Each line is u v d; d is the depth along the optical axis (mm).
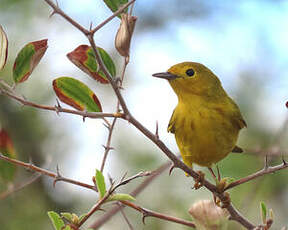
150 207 12898
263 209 6855
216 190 7512
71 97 6891
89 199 13430
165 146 6547
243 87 13797
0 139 7637
